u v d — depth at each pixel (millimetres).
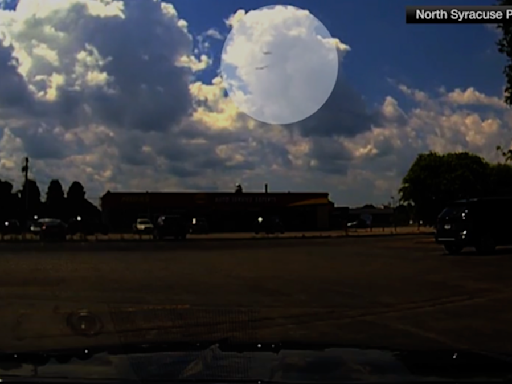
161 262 24344
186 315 10391
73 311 11617
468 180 43812
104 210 75812
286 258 26531
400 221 81625
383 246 36250
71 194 112250
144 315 9898
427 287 16172
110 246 37250
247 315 11266
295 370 2930
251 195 78938
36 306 12656
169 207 76812
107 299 13727
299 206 80125
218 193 78250
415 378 2781
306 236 53688
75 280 17562
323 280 17766
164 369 2973
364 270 20719
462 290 15633
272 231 62844
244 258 26641
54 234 47469
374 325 10969
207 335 8625
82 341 8344
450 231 26844
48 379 2811
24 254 29297
